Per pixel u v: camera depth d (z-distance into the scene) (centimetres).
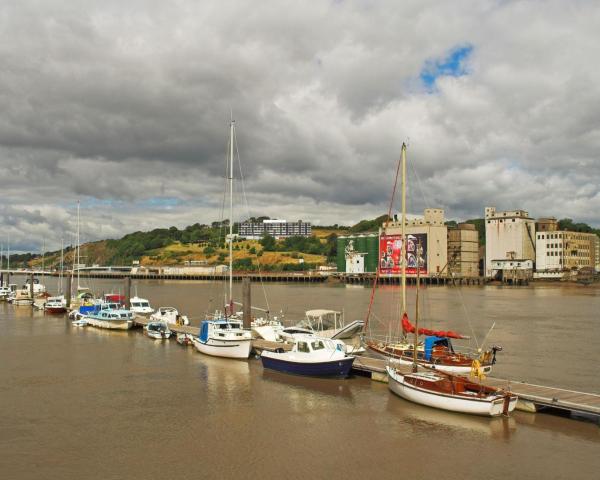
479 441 2936
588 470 2594
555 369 4719
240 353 5091
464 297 14762
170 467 2616
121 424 3238
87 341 6347
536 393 3434
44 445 2898
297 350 4478
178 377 4425
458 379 3506
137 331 7206
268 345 5356
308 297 15138
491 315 9519
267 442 2942
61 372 4631
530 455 2758
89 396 3853
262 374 4506
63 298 10194
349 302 12850
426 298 14375
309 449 2841
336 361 4203
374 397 3775
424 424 3206
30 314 9625
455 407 3359
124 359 5200
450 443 2914
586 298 14312
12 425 3222
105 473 2550
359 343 5412
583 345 6034
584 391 3966
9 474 2542
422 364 4006
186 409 3538
